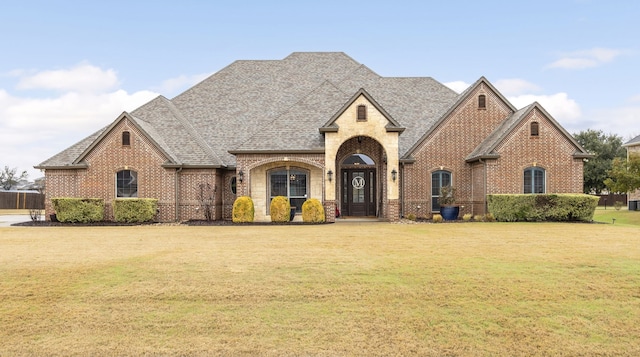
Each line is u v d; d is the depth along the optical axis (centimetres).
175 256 1180
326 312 711
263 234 1714
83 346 586
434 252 1237
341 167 2575
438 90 2975
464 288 841
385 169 2475
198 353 564
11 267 1036
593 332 631
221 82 2998
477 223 2150
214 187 2405
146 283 883
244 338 609
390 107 2816
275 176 2452
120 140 2364
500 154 2342
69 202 2233
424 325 655
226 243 1442
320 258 1142
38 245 1411
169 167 2339
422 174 2516
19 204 4556
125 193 2362
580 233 1684
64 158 2452
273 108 2811
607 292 816
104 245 1406
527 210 2217
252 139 2384
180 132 2567
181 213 2388
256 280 902
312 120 2484
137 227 2061
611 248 1298
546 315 698
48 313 711
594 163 6075
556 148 2370
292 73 3062
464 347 582
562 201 2197
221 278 920
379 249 1296
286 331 634
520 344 592
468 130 2548
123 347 582
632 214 3566
